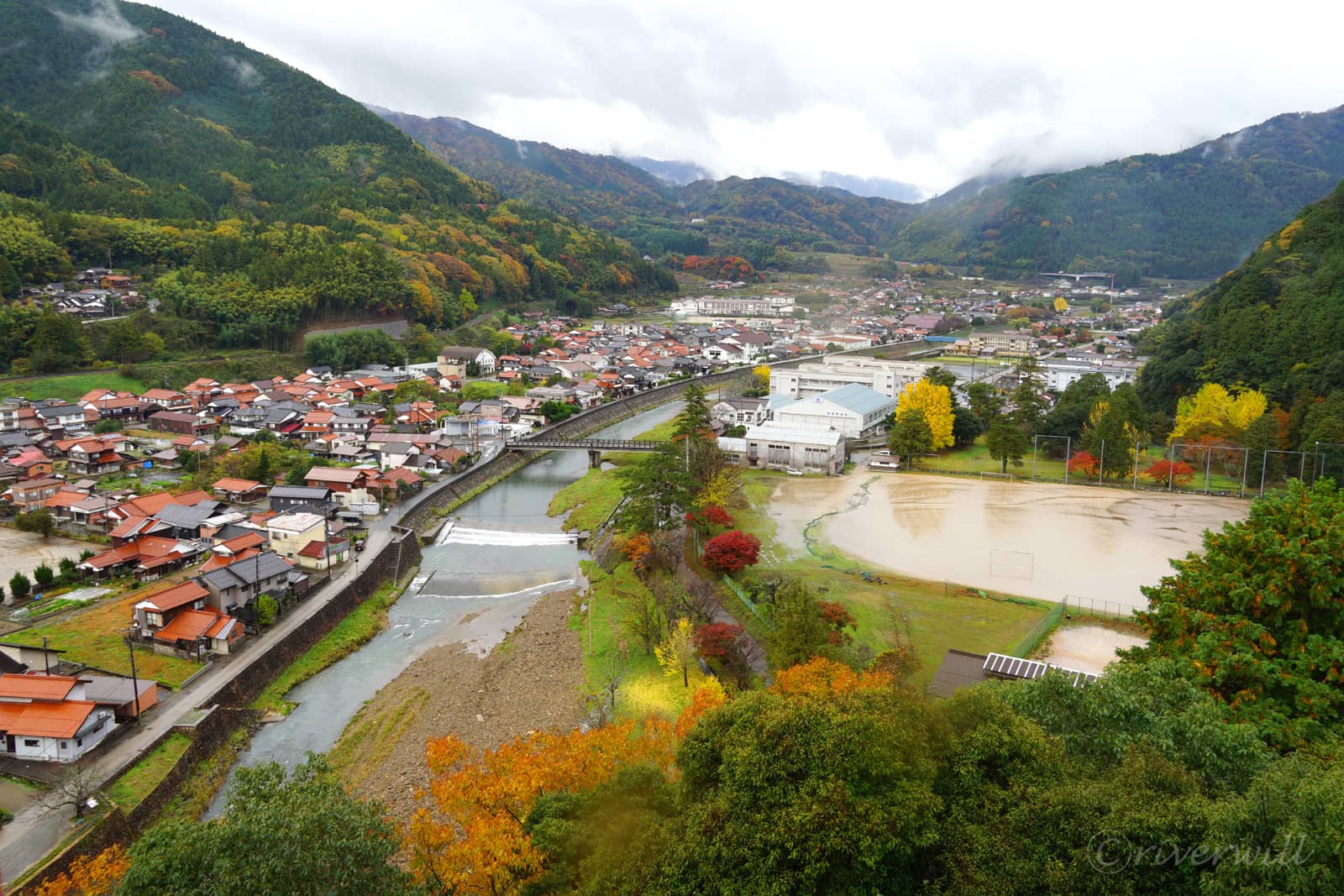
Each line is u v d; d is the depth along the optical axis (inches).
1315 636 1145.4
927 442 4195.4
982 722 935.0
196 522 2733.8
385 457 3870.6
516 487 4042.8
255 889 766.5
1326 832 679.1
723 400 5349.4
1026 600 2372.0
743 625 2197.3
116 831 1391.5
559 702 1936.5
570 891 890.7
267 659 2027.6
